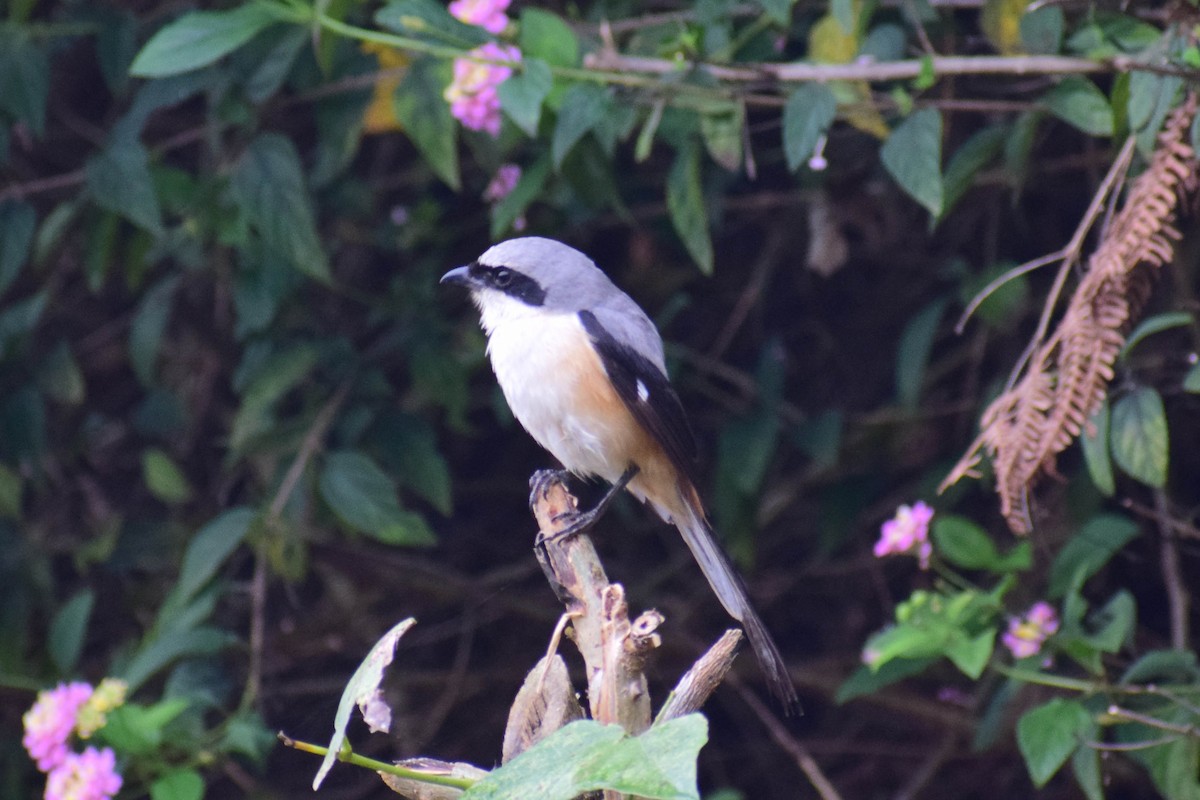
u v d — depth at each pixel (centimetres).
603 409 865
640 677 496
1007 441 709
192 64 756
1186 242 927
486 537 1274
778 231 1155
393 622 1202
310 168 1153
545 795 377
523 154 1069
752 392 1102
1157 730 776
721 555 877
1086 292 709
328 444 1073
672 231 1140
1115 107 743
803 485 1136
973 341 1143
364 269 1196
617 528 1246
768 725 1143
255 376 1054
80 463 1229
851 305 1211
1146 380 947
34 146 1185
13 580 1095
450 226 1170
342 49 978
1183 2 700
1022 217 1006
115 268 1250
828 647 1224
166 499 1088
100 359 1248
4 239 1011
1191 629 1025
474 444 1277
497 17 792
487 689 1232
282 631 1171
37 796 1130
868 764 1202
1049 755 730
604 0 967
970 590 777
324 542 1141
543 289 888
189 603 1024
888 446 1101
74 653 935
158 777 881
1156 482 732
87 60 1208
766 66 796
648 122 857
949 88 873
